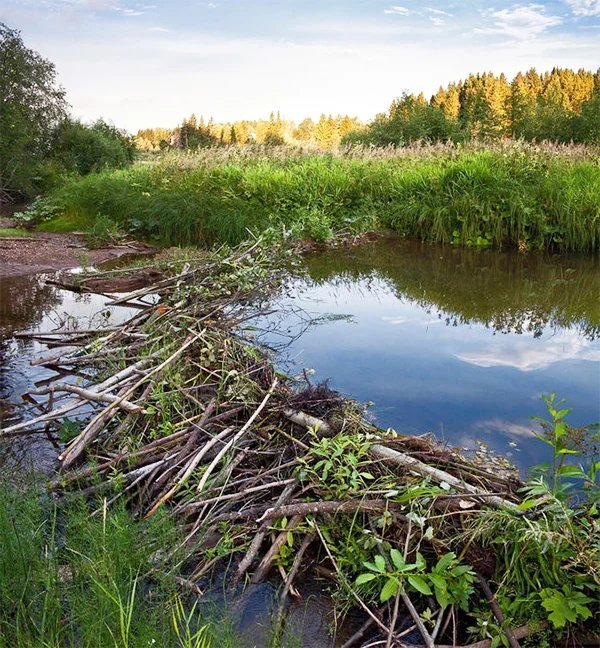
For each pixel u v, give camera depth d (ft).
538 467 9.28
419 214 38.86
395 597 8.14
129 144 115.03
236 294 22.33
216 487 10.22
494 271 29.45
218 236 35.99
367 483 10.15
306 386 14.69
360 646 7.64
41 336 19.04
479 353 17.71
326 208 41.73
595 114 77.77
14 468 11.34
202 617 7.88
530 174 38.75
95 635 6.80
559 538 7.91
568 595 7.61
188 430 11.95
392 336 19.38
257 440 11.72
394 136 81.61
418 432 12.74
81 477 10.62
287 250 30.17
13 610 7.46
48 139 103.81
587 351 17.84
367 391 14.85
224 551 8.77
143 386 14.08
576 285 26.40
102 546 7.82
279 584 8.65
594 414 13.56
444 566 7.99
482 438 12.53
